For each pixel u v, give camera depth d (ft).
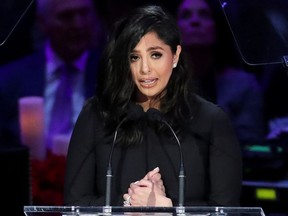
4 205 38.09
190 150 28.14
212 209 22.98
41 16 45.73
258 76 46.16
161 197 26.63
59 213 23.25
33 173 44.06
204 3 45.16
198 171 28.07
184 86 28.45
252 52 24.94
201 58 45.70
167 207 23.06
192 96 28.81
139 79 27.48
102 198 27.91
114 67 27.91
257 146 44.37
